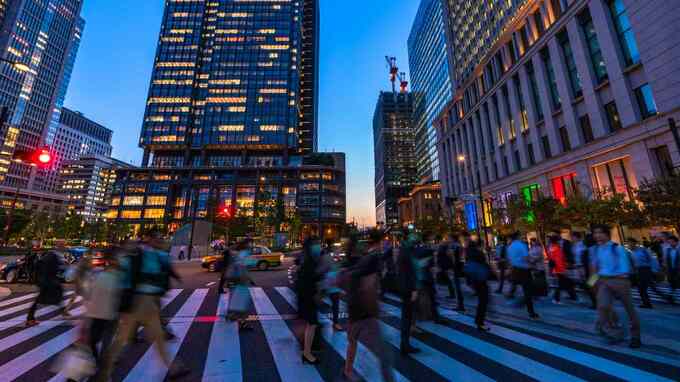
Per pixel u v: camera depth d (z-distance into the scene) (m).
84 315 3.34
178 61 110.12
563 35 25.22
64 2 129.62
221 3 117.69
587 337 5.35
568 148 24.86
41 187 145.75
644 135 18.16
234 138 103.88
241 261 6.42
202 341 5.47
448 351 4.80
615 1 20.56
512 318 6.77
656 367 4.00
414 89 117.19
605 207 16.80
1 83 106.50
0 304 9.02
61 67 127.94
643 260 7.70
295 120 106.75
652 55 17.77
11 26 109.81
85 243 78.69
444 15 62.19
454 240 8.97
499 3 43.59
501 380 3.74
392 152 155.00
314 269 4.71
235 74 109.75
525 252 6.98
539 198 22.64
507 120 33.56
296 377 3.93
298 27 116.12
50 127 123.00
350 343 3.71
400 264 4.93
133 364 4.39
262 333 5.98
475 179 42.03
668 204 13.50
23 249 39.56
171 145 102.50
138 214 95.62
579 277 8.21
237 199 97.00
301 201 98.56
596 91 21.80
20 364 4.41
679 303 8.00
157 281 3.94
